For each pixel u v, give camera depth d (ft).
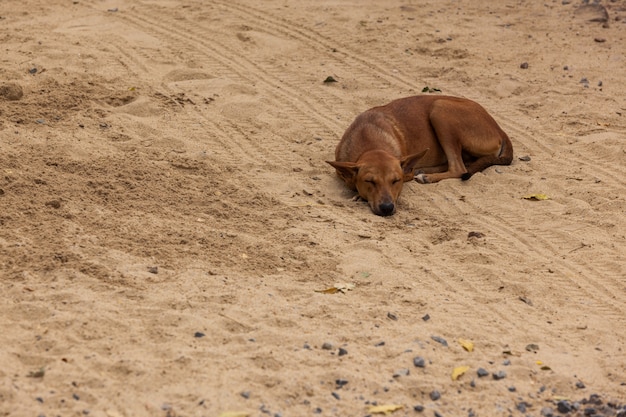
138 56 56.49
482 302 32.99
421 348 29.04
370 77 55.98
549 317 32.37
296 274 33.78
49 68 53.11
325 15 66.03
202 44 59.41
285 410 25.35
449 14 68.49
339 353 28.30
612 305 33.47
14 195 37.42
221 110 49.98
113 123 46.57
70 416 24.17
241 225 37.47
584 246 37.78
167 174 41.37
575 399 27.35
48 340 27.58
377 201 39.96
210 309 30.40
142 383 25.86
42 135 44.11
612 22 67.67
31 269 31.94
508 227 39.47
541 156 46.85
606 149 47.01
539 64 59.00
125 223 36.19
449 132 44.80
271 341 28.76
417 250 36.65
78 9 65.92
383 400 26.23
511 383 27.84
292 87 53.83
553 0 72.90
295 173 43.55
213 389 25.88
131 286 31.45
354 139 43.73
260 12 66.13
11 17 63.67
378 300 32.32
